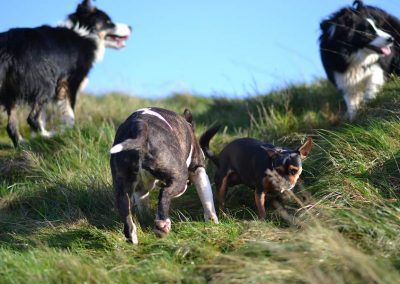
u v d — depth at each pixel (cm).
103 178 808
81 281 501
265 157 662
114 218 691
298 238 535
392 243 527
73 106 1162
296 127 960
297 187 711
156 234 598
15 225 702
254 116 1168
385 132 761
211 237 592
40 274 503
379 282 441
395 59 1112
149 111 638
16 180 881
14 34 1052
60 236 647
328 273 479
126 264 546
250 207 733
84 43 1178
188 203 755
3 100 1045
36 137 1018
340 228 568
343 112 1044
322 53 1131
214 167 848
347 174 691
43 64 1062
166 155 585
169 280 506
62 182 809
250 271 484
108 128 986
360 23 1077
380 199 627
